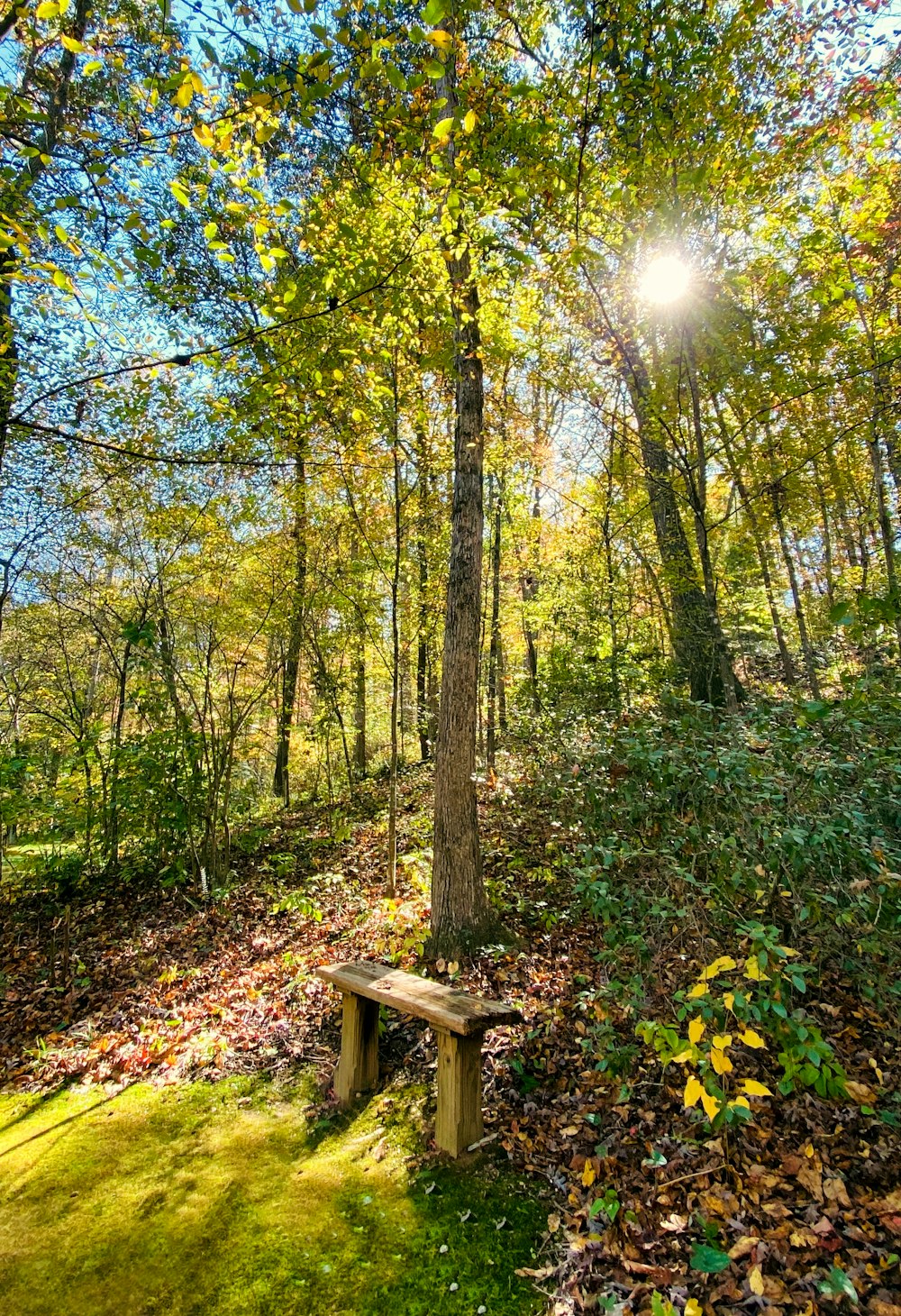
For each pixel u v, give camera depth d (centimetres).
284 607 799
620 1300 201
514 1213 243
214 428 585
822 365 634
